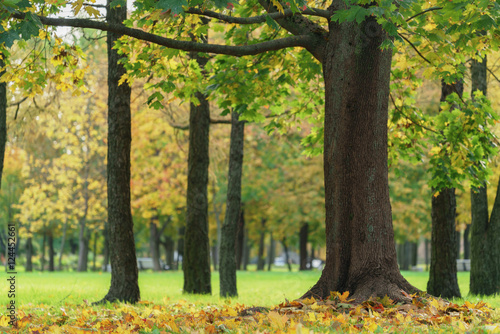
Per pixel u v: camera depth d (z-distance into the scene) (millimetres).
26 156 34656
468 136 11148
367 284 7641
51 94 15547
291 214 34594
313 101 12953
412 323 6129
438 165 11227
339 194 8094
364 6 7938
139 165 31750
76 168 34781
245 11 9234
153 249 38906
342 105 8188
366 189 7961
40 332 6398
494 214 13656
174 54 8477
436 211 12555
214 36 18203
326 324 6012
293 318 6363
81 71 9203
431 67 9625
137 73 9180
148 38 7664
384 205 8023
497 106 16109
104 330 6355
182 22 8719
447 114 11102
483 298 12094
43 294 12766
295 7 6664
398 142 12609
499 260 13547
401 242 39812
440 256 12422
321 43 8633
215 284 21219
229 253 14578
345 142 8102
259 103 11305
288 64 10891
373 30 8102
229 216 14688
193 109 14992
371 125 8070
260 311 7402
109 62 11047
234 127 14906
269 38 10562
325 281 8102
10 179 43188
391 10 6855
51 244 51531
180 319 6957
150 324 6555
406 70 11961
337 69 8289
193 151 14977
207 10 7707
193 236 14797
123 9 11008
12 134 15961
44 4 7867
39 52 9102
